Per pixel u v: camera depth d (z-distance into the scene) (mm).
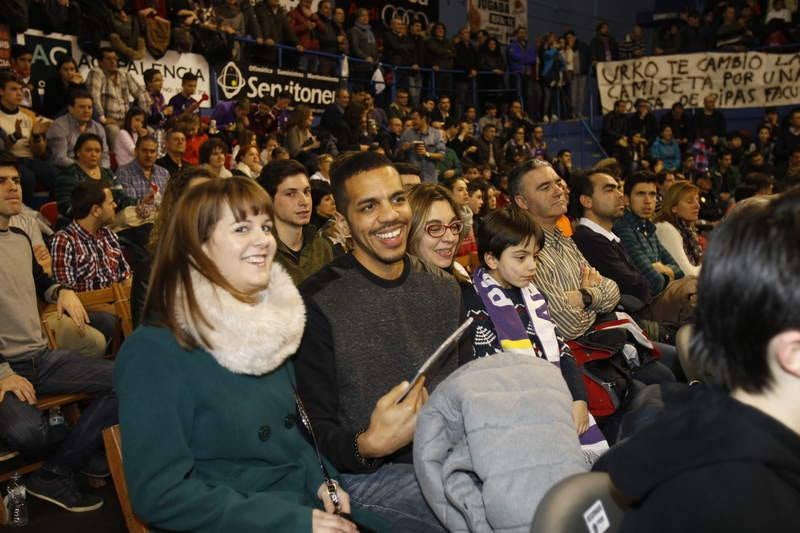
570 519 1054
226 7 8664
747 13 14289
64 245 4086
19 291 3088
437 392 1634
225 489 1567
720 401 867
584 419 2344
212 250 1629
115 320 3686
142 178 5793
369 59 10578
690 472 803
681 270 4441
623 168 11680
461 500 1530
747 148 12086
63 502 3049
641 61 13266
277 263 1850
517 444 1453
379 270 2061
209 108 8180
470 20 13914
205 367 1617
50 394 3125
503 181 9297
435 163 9352
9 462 3248
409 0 12914
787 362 818
